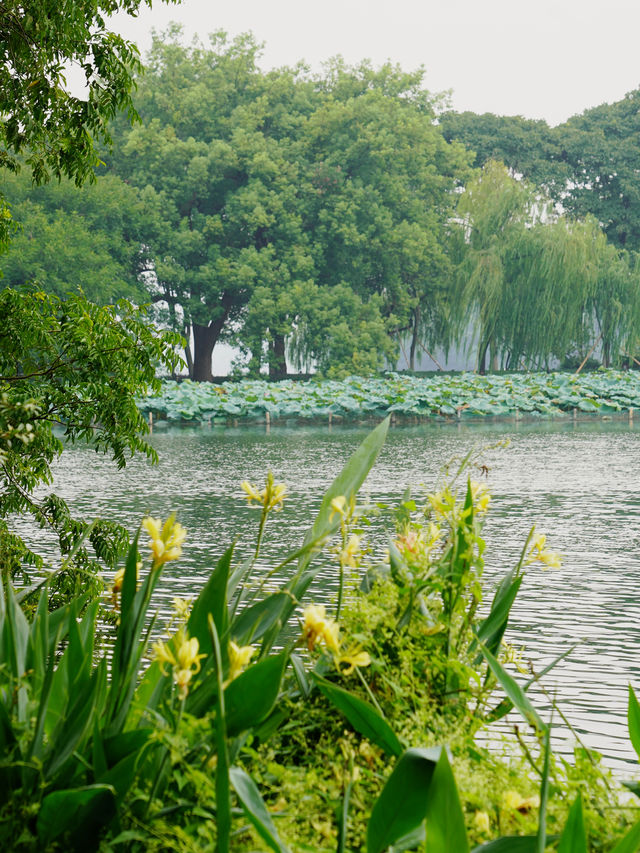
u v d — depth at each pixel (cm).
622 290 4659
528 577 985
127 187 4594
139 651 211
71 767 188
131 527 1294
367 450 265
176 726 188
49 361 770
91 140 794
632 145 5856
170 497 1608
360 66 5234
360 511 264
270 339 4584
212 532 1266
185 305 4781
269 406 3434
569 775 231
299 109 5253
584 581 965
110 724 197
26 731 187
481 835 196
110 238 4459
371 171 4900
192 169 4662
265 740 220
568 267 4481
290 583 246
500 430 3075
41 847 176
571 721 569
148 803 180
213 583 217
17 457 705
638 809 209
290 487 1703
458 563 259
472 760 223
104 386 742
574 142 5912
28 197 4319
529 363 4781
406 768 175
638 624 799
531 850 177
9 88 756
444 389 3706
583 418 3616
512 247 4619
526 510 1444
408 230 4719
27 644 218
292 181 4828
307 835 193
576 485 1728
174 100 4956
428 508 288
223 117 5028
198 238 4644
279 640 446
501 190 4734
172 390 3728
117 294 4406
